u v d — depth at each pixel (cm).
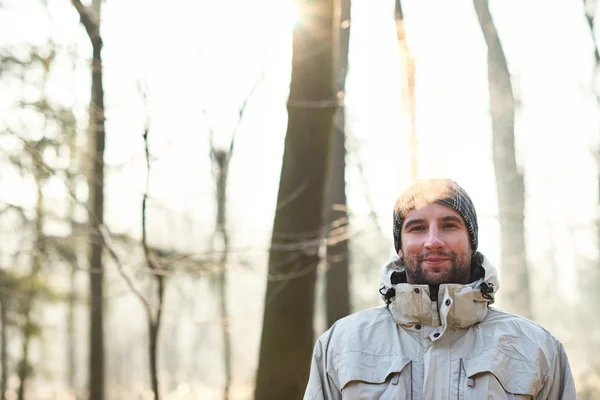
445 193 257
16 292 1459
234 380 2845
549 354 255
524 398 242
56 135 1113
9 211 1409
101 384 1433
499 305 1642
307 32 632
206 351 4053
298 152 631
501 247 1525
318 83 634
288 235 623
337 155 1334
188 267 724
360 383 251
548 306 2825
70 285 1834
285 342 607
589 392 1278
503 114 1595
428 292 252
